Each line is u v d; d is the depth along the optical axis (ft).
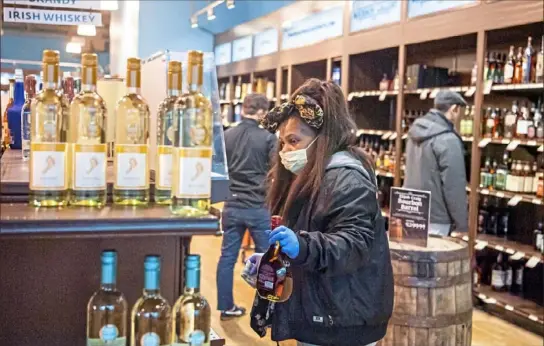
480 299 16.48
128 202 4.45
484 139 16.17
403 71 19.04
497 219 16.99
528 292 16.38
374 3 20.33
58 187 4.25
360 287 6.67
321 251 5.96
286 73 27.73
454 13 16.70
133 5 29.68
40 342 4.99
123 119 4.45
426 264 9.68
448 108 15.25
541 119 15.49
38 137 4.23
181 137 4.13
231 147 15.01
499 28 15.26
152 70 6.32
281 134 6.98
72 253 5.00
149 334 4.25
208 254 21.98
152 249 5.19
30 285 4.94
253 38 30.83
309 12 24.79
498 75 16.51
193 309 4.24
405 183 15.67
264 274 6.29
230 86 34.32
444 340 9.75
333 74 23.12
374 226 6.62
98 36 43.14
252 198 14.90
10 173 5.17
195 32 38.50
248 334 14.16
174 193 4.17
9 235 3.78
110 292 4.34
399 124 19.26
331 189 6.45
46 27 42.80
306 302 6.66
